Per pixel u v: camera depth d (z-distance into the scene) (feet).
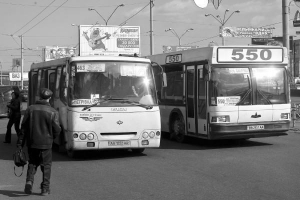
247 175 29.66
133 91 37.52
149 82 38.32
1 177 31.22
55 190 26.66
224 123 41.75
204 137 43.34
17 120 50.06
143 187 26.84
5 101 94.38
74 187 27.37
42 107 24.77
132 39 166.40
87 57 37.35
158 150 42.73
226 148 43.19
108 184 27.94
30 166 25.17
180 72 48.08
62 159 38.70
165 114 51.49
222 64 42.22
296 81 222.28
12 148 46.39
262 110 42.75
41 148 24.58
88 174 31.50
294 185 26.50
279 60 43.80
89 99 36.29
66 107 37.06
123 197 24.52
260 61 43.16
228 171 31.19
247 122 42.37
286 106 43.70
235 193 24.80
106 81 37.09
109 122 36.29
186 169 32.35
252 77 42.73
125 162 36.17
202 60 43.39
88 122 35.99
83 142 35.91
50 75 44.45
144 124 37.22
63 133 38.78
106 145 36.32
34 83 52.26
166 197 24.27
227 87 42.09
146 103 37.55
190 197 24.13
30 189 24.94
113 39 164.96
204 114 43.16
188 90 46.39
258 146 44.11
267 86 43.24
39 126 24.56
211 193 24.93
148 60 38.93
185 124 47.09
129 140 36.78
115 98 36.73
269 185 26.61
